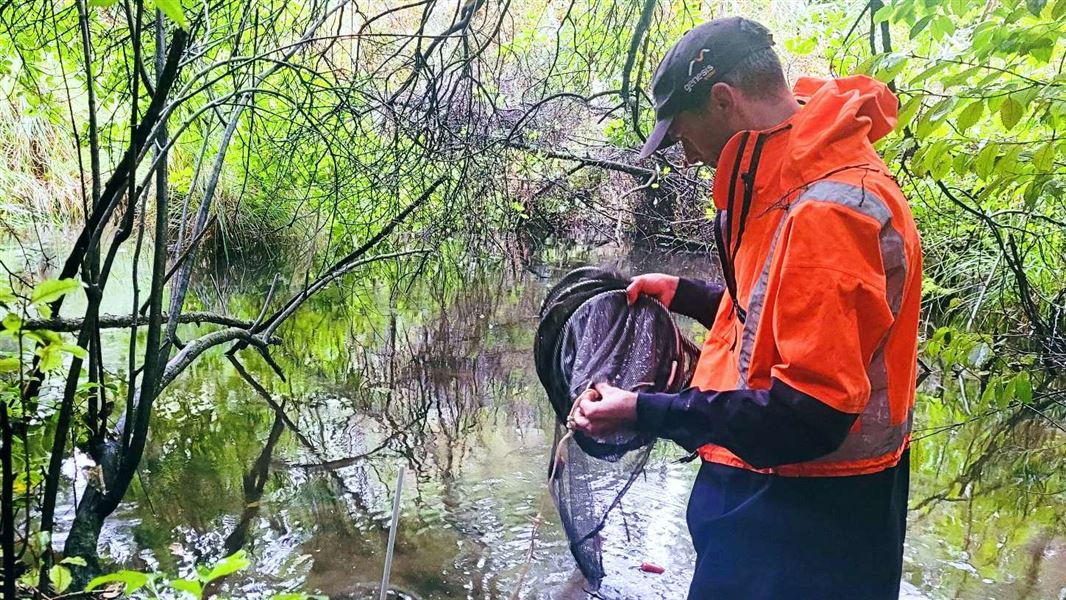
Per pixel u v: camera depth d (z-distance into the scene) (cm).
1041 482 346
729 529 149
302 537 281
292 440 373
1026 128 336
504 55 528
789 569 141
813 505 141
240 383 447
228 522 290
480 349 548
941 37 262
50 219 809
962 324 563
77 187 823
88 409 299
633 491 318
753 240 144
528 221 754
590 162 583
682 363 223
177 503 302
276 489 320
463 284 725
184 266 302
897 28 518
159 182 255
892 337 136
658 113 158
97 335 286
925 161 269
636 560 268
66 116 598
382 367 497
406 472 341
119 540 271
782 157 139
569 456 240
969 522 306
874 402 137
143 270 757
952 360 356
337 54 536
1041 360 466
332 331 585
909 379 141
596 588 252
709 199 714
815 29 531
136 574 120
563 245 927
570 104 574
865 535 142
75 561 171
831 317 123
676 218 825
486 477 338
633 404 146
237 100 314
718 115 149
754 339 139
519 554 273
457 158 489
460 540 282
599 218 867
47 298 128
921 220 553
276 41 358
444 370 497
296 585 251
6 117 722
